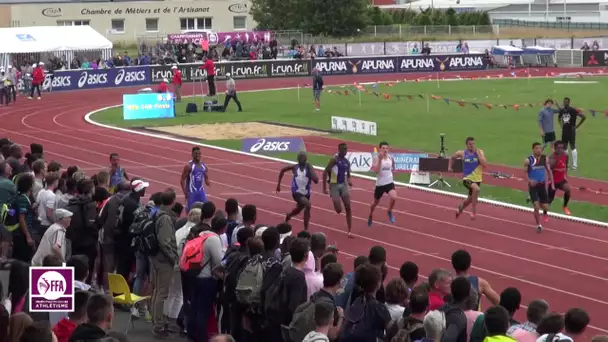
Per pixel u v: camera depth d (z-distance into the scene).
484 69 78.31
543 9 123.12
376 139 38.50
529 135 38.75
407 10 109.62
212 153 35.59
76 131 42.81
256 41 78.75
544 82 65.50
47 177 16.67
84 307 9.70
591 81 65.62
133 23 89.75
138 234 14.20
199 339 13.38
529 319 10.30
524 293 18.09
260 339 12.06
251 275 11.98
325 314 9.53
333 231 23.27
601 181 29.28
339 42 88.62
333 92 55.72
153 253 14.10
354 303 10.48
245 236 12.61
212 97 55.75
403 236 22.73
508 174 30.45
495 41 85.50
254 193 27.95
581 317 9.66
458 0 124.62
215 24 93.25
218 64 70.12
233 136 40.12
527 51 75.69
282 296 11.29
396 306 10.81
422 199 27.06
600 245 21.72
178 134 40.97
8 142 22.64
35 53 66.94
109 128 43.69
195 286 13.31
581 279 19.03
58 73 64.44
